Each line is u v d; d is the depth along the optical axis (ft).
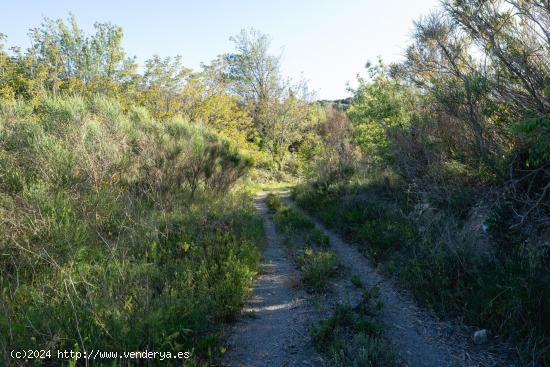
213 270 16.06
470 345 11.93
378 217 26.30
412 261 16.79
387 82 41.01
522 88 19.02
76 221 17.60
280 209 37.32
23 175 19.92
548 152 14.78
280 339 12.48
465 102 21.31
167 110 59.57
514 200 17.88
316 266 18.03
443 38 23.31
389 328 13.16
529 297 11.93
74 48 69.21
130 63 70.03
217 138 44.50
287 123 104.63
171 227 20.97
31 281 13.67
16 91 48.78
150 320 11.00
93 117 30.17
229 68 106.22
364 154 42.57
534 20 18.33
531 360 10.77
